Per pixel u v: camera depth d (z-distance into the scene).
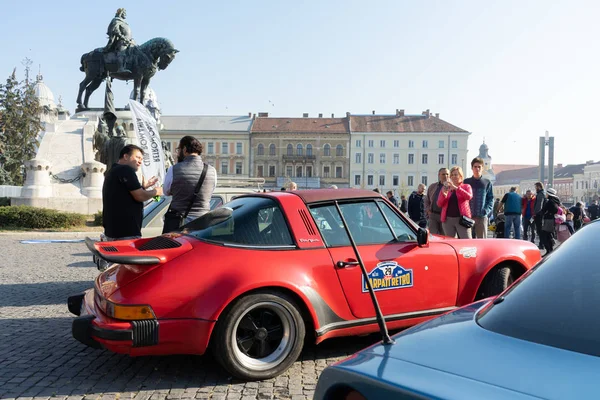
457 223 7.77
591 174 120.69
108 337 3.74
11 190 37.66
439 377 1.69
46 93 69.88
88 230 19.91
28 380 4.13
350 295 4.39
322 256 4.35
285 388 3.94
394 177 100.62
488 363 1.75
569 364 1.67
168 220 5.94
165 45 31.58
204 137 100.94
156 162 17.12
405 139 100.44
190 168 5.97
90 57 31.44
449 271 4.88
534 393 1.53
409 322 4.68
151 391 3.90
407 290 4.64
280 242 4.32
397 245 4.73
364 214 4.76
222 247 4.16
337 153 100.75
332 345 5.02
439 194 7.92
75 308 4.89
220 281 3.93
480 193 8.49
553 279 2.23
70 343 5.18
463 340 1.97
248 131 100.62
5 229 19.77
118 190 5.86
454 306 4.91
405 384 1.67
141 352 3.81
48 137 29.58
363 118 104.44
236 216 4.46
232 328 3.93
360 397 1.81
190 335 3.83
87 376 4.22
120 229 5.87
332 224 4.56
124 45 31.36
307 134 100.56
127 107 32.03
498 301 2.29
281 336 4.13
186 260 4.04
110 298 3.86
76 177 27.98
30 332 5.61
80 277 9.38
